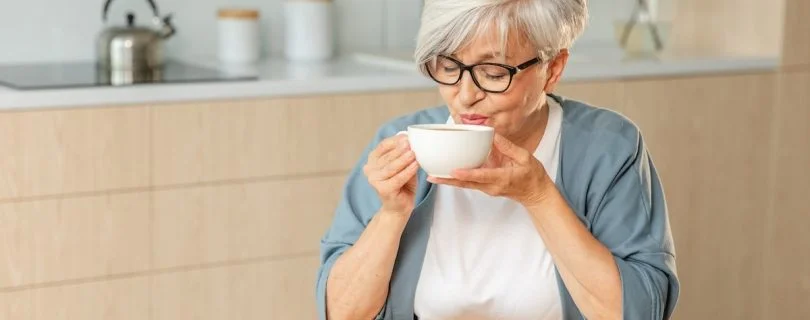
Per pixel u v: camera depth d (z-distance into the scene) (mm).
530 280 1632
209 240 2803
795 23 3533
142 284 2742
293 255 2920
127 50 2969
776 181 3596
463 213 1662
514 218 1655
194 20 3350
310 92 2859
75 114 2594
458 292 1641
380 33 3631
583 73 3174
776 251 3646
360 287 1585
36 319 2637
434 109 1762
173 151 2719
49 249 2623
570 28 1497
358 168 1730
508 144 1438
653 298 1521
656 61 3326
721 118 3453
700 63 3389
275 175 2854
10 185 2557
